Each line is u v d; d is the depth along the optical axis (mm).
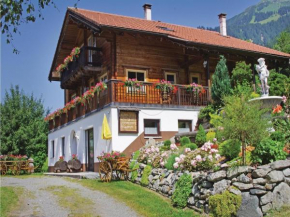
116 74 18188
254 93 16844
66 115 22969
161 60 20188
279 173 8133
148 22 23109
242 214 7992
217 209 8062
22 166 22062
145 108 16656
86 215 9203
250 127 8461
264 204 7922
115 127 15828
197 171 10008
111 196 11203
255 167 8406
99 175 14641
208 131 13703
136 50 19516
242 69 19719
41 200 11031
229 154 9812
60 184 14117
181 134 14789
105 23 17047
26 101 34250
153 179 11805
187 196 9539
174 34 19375
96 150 17406
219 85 17047
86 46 20000
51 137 26656
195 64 21562
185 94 18297
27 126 29344
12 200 10945
